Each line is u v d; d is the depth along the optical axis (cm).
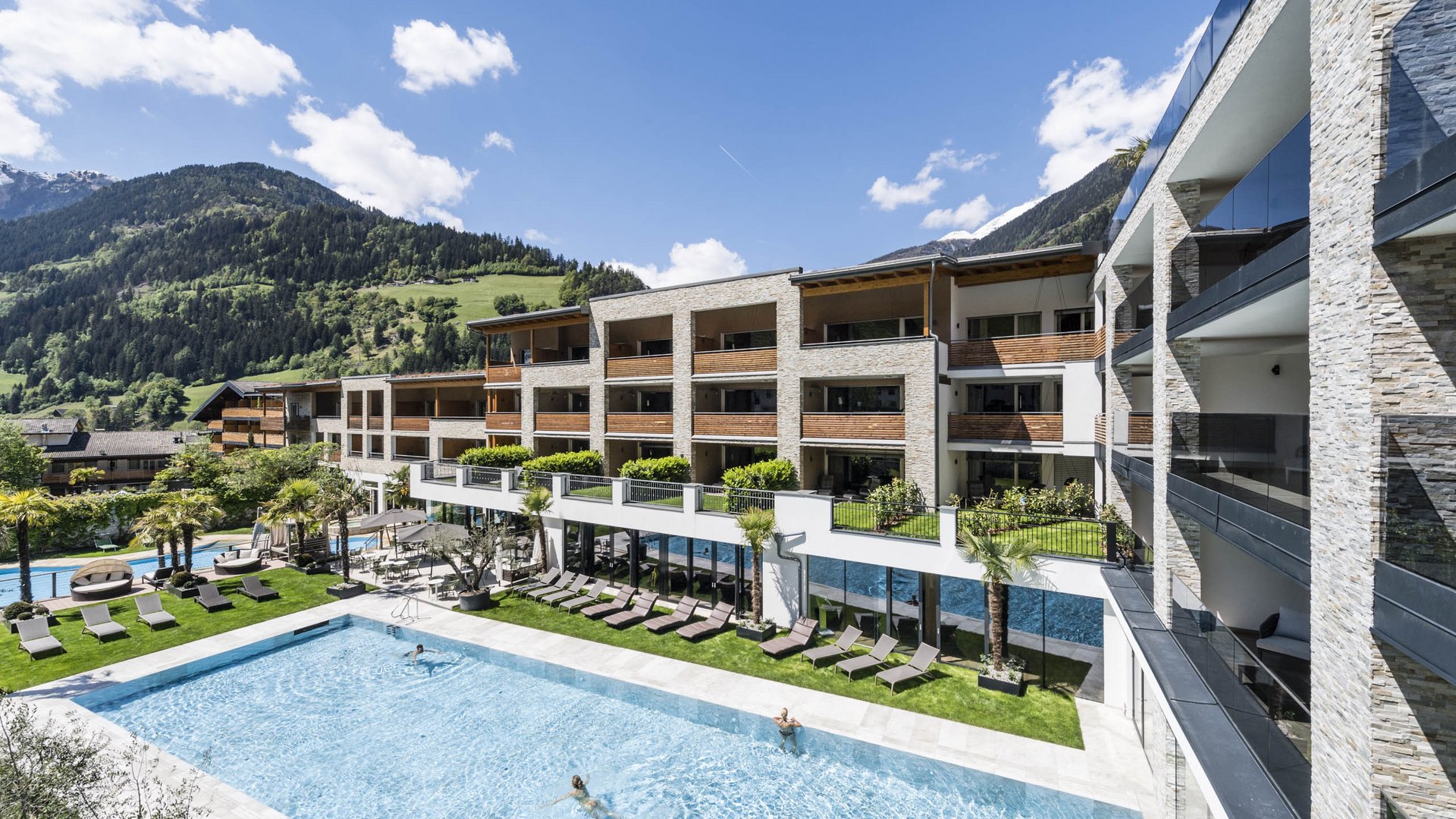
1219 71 952
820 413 2527
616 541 2466
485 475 2845
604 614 2061
